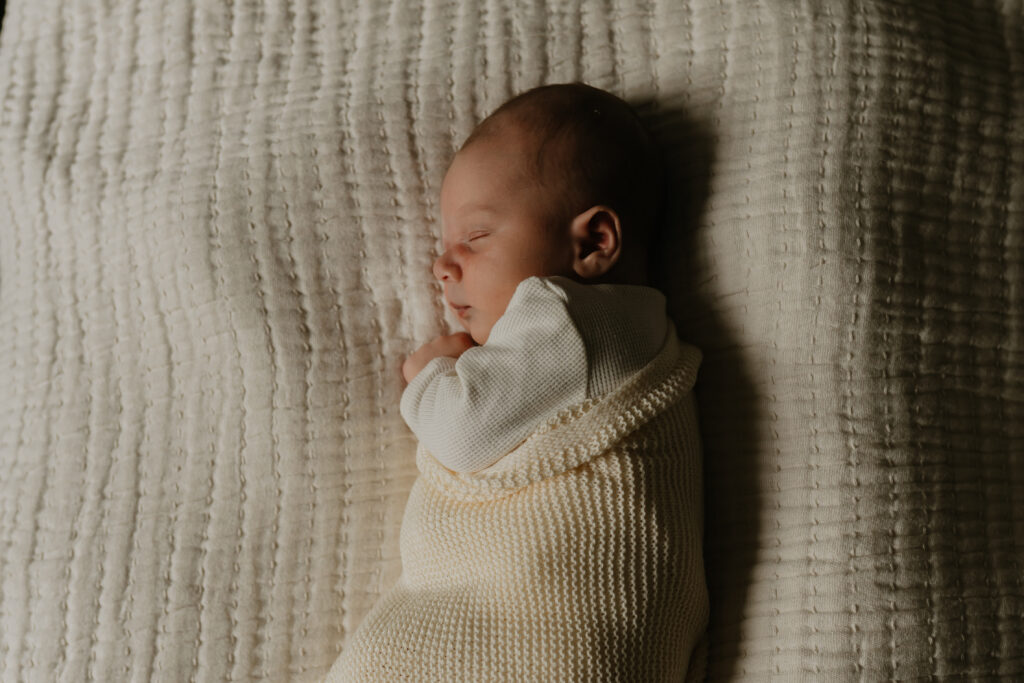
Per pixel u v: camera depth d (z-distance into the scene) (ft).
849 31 3.37
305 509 3.47
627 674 2.84
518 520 2.90
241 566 3.41
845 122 3.29
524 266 3.18
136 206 3.62
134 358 3.58
